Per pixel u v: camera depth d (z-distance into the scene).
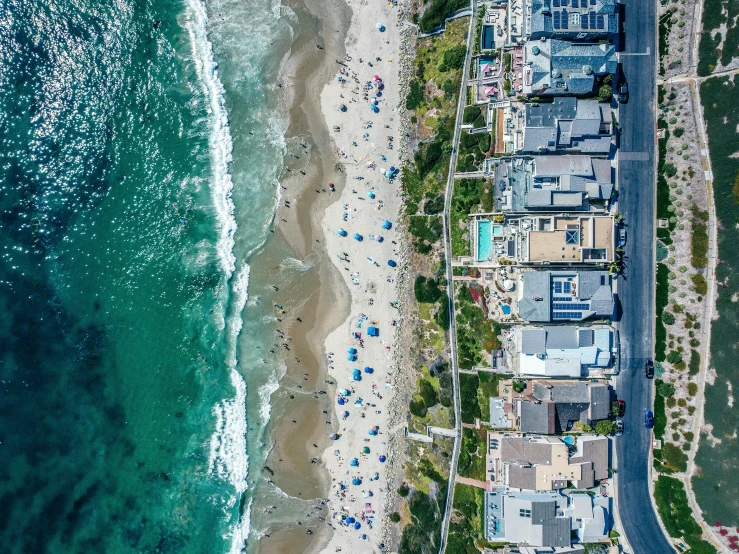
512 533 44.16
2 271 48.53
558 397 44.00
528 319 44.06
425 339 48.22
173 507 49.81
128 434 49.72
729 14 41.03
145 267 49.81
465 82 46.34
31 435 48.72
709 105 42.41
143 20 49.66
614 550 44.62
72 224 49.28
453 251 47.00
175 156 49.81
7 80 48.66
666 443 44.47
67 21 49.19
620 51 44.44
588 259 44.00
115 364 49.66
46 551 48.22
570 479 43.88
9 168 48.59
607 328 44.28
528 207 44.28
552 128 43.22
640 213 44.91
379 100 49.34
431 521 47.72
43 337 48.97
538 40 43.28
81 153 49.28
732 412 41.69
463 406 46.66
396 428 49.44
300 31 49.84
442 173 47.41
